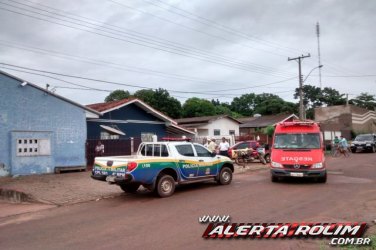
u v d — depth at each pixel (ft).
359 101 257.75
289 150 45.60
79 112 65.16
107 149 70.08
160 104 168.86
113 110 78.23
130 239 22.66
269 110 221.87
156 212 30.27
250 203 32.50
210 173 43.47
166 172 38.88
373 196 34.94
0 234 25.57
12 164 55.88
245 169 63.26
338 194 36.27
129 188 41.22
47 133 60.39
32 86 58.95
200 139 96.32
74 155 63.93
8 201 40.63
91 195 39.91
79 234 24.47
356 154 102.58
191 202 34.04
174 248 20.61
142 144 42.50
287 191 38.70
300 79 108.06
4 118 55.67
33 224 28.25
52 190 43.09
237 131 126.72
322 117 194.80
